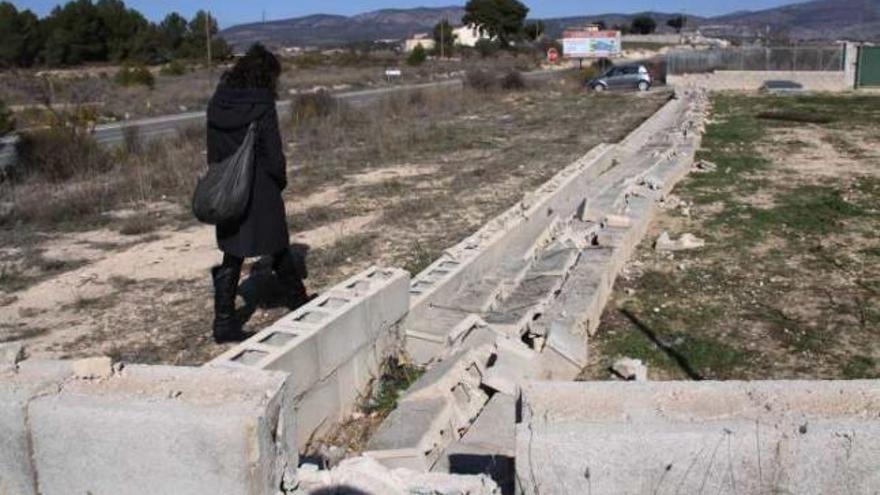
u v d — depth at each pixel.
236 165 5.38
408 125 21.94
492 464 3.83
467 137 19.61
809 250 8.57
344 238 9.45
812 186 12.35
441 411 4.41
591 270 6.87
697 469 2.85
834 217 10.11
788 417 2.92
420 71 56.91
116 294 7.69
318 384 4.71
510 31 94.44
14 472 3.25
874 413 2.93
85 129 17.22
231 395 3.22
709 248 8.71
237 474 3.06
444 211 11.03
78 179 14.63
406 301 5.85
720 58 40.69
